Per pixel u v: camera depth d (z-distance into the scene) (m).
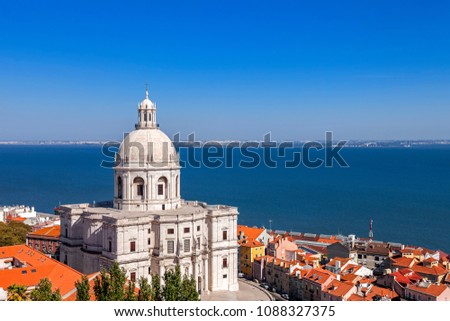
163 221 143.25
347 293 141.88
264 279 180.62
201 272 152.25
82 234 158.75
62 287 123.62
